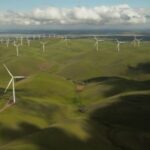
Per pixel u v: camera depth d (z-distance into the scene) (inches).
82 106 7219.5
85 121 5044.3
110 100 6830.7
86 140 4320.9
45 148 3941.9
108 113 6053.2
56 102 7249.0
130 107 6254.9
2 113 5777.6
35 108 6378.0
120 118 5748.0
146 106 6279.5
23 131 5196.9
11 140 4847.4
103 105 6535.4
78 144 4185.5
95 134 4601.4
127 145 4503.0
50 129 4448.8
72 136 4330.7
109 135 4766.2
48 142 4087.1
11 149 3838.6
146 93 7249.0
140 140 4702.3
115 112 6058.1
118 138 4670.3
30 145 3966.5
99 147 4234.7
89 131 4645.7
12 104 6387.8
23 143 4030.5
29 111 6166.3
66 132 4397.1
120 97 6993.1
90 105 6943.9
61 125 4626.0
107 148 4259.4
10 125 5236.2
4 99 6811.0
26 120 5629.9
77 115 6476.4
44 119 5999.0
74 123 4805.6
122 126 5354.3
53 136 4247.0
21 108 6215.6
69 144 4136.3
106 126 5191.9
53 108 6609.3
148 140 4724.4
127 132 4933.6
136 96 6993.1
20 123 5433.1
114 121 5625.0
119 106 6353.3
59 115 6373.0
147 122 5546.3
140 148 4483.3
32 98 7047.2
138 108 6171.3
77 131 4507.9
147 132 5073.8
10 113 5807.1
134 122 5546.3
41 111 6323.8
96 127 4921.3
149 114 5866.1
